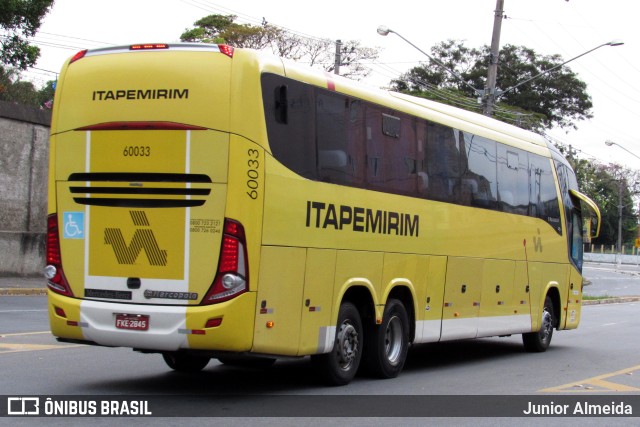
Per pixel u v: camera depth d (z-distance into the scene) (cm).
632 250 11969
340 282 999
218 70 859
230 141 847
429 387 1077
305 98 941
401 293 1163
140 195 870
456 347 1666
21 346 1246
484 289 1370
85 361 1149
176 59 873
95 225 888
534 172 1575
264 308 871
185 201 855
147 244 865
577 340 1869
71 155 904
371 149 1065
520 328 1505
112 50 905
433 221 1210
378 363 1100
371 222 1057
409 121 1159
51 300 910
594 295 4134
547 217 1625
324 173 966
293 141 916
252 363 1197
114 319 870
